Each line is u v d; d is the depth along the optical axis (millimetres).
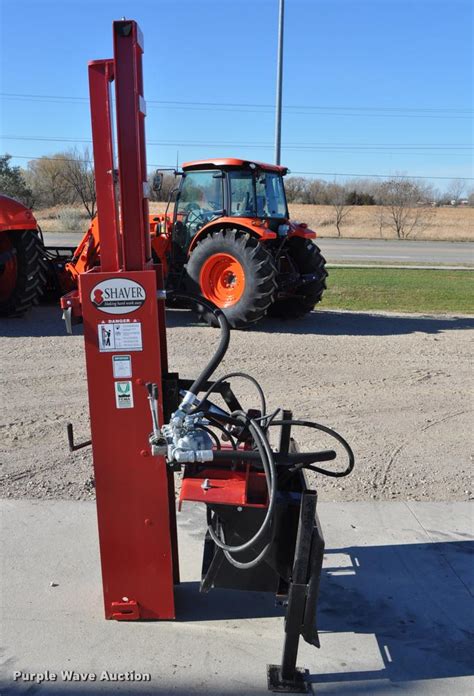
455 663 2682
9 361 7059
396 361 7523
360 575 3279
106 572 2775
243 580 2682
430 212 42500
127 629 2805
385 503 4027
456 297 13047
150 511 2689
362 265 19250
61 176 40562
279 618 2922
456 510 3963
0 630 2781
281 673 2531
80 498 3963
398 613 2998
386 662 2674
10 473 4289
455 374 7031
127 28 2312
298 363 7289
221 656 2664
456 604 3070
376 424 5426
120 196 2463
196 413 2590
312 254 9938
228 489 2600
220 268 9023
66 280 10117
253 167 9258
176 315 10289
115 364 2545
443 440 5113
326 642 2791
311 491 2393
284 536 2580
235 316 8844
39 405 5645
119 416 2590
